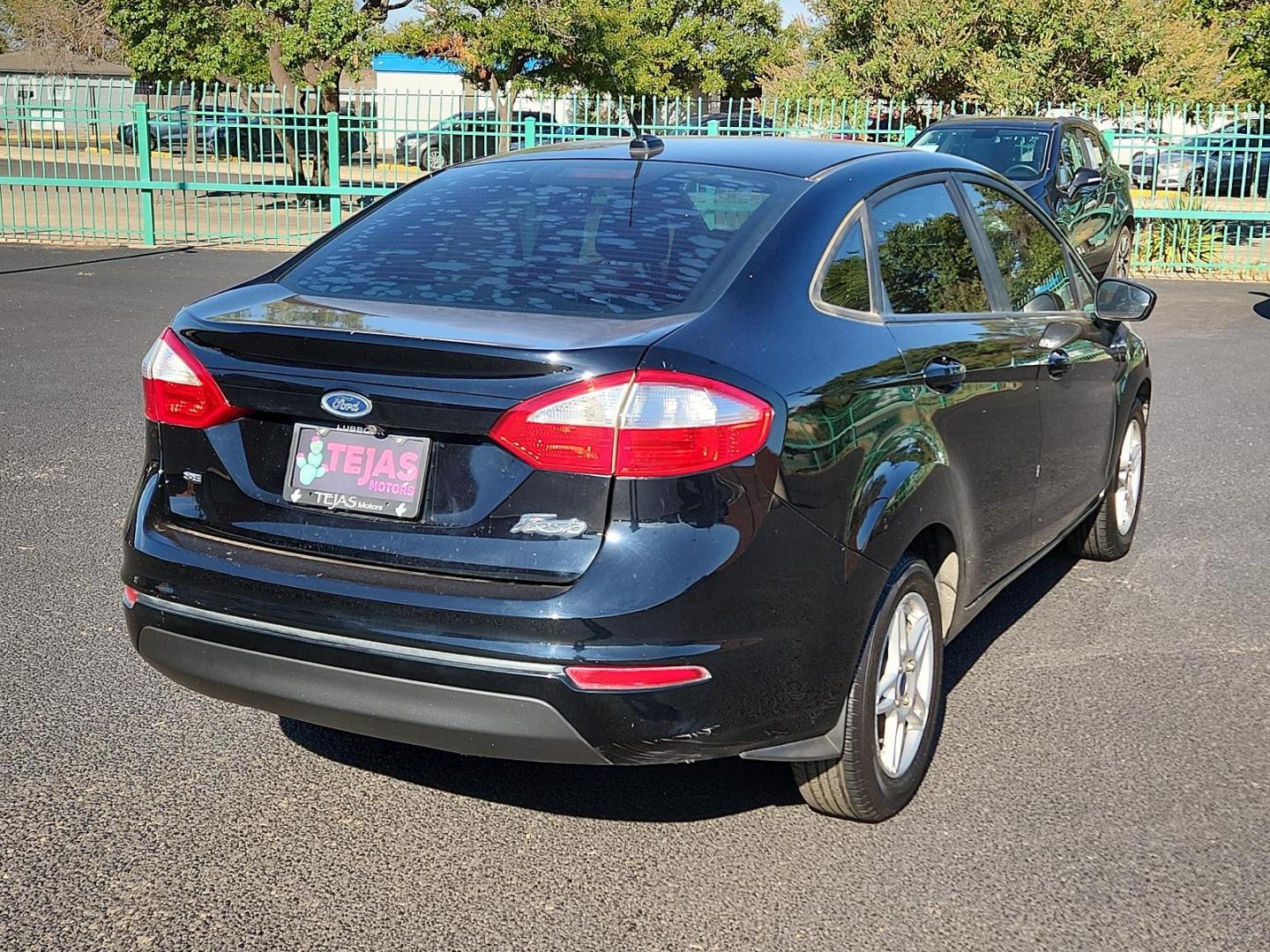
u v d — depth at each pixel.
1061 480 4.56
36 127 23.31
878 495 3.15
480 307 3.07
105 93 35.72
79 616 4.70
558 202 3.55
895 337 3.40
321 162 19.34
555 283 3.13
